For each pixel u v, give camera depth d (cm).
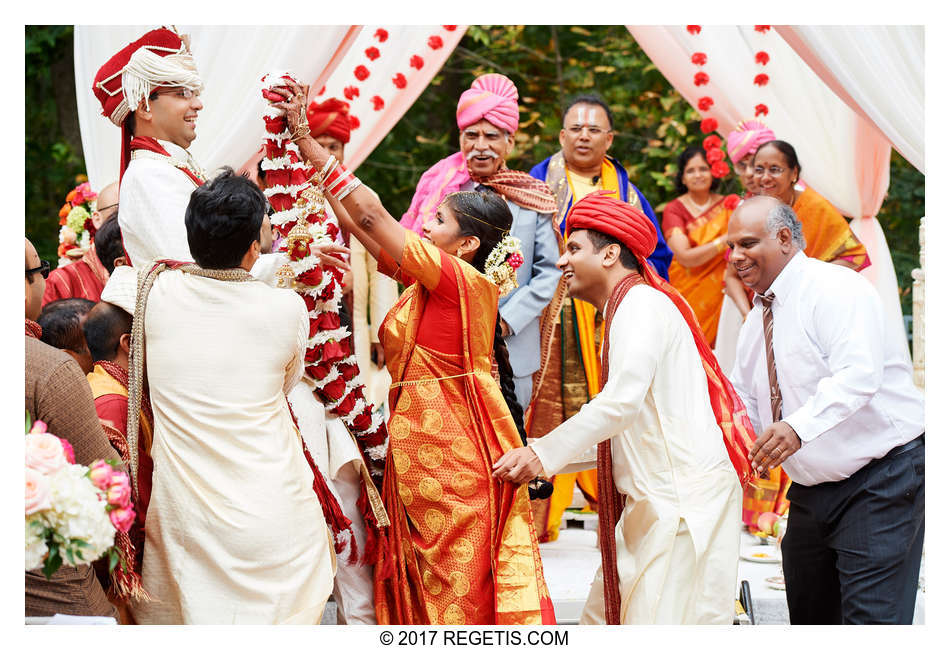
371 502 338
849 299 355
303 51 457
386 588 342
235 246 298
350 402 346
